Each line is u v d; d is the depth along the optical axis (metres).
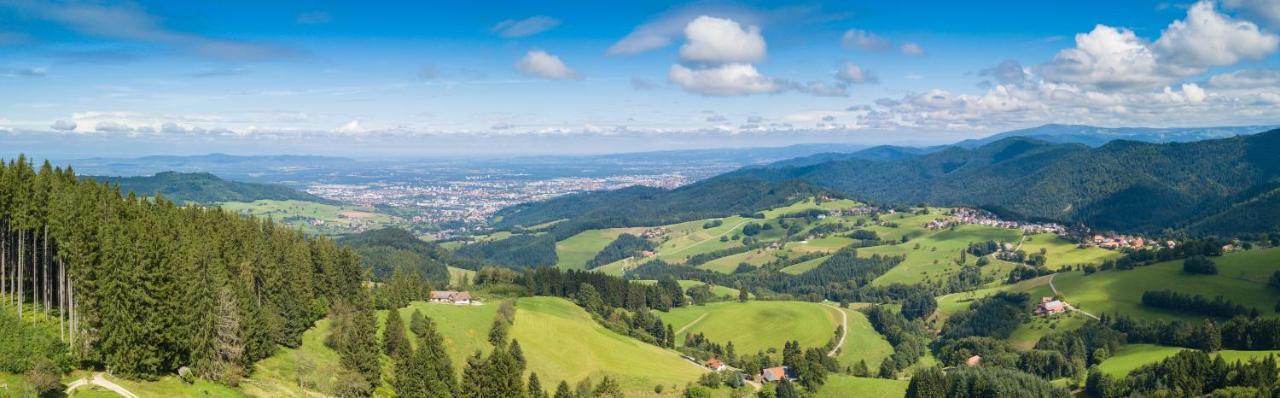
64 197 93.00
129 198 115.00
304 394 96.19
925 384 153.12
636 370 156.00
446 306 162.25
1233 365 144.50
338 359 114.50
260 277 113.12
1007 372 164.88
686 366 171.12
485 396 107.81
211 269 94.06
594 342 167.50
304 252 134.00
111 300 82.31
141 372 84.62
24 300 98.69
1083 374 178.12
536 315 174.25
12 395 68.81
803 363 167.38
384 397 107.31
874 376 195.75
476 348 141.88
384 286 165.50
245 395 88.69
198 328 89.38
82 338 82.75
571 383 142.12
